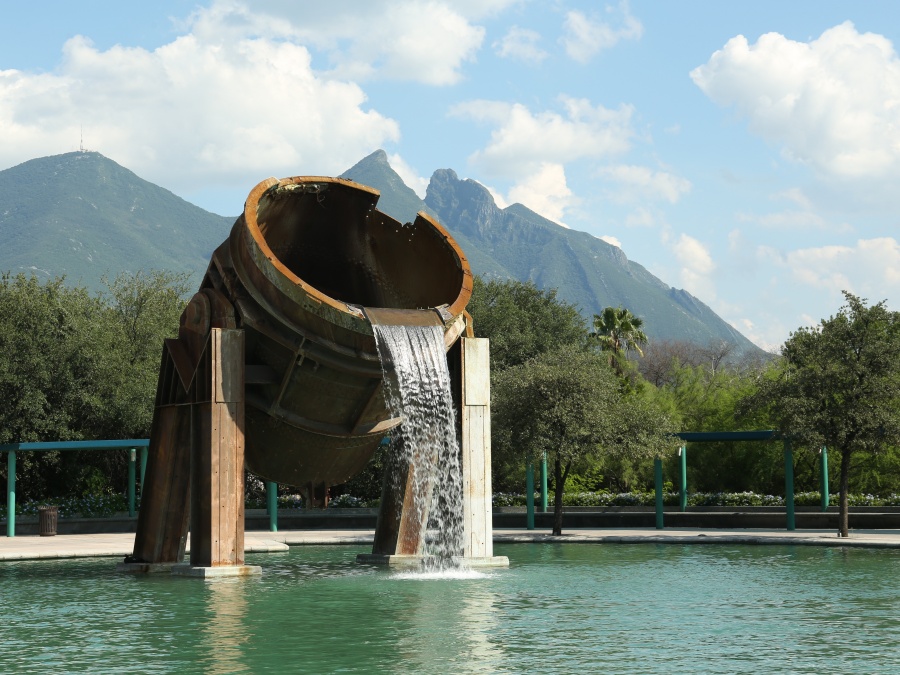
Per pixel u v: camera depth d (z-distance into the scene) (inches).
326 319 750.5
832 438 1247.5
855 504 1549.0
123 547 1166.3
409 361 761.6
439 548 856.3
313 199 852.6
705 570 872.3
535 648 495.2
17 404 1688.0
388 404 760.3
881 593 711.7
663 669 446.6
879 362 1243.2
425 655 477.7
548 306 2421.3
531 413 1299.2
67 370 1745.8
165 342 833.5
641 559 992.9
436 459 813.2
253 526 1568.7
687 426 2026.3
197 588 725.9
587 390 1307.8
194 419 797.2
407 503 824.9
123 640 521.7
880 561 965.2
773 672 440.5
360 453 885.8
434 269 883.4
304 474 875.4
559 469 1331.2
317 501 907.4
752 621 580.7
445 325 800.3
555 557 1019.9
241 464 786.2
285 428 824.3
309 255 895.1
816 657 473.7
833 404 1266.0
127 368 1831.9
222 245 827.4
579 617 593.9
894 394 1243.8
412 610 620.7
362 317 757.9
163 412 851.4
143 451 1612.9
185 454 845.8
